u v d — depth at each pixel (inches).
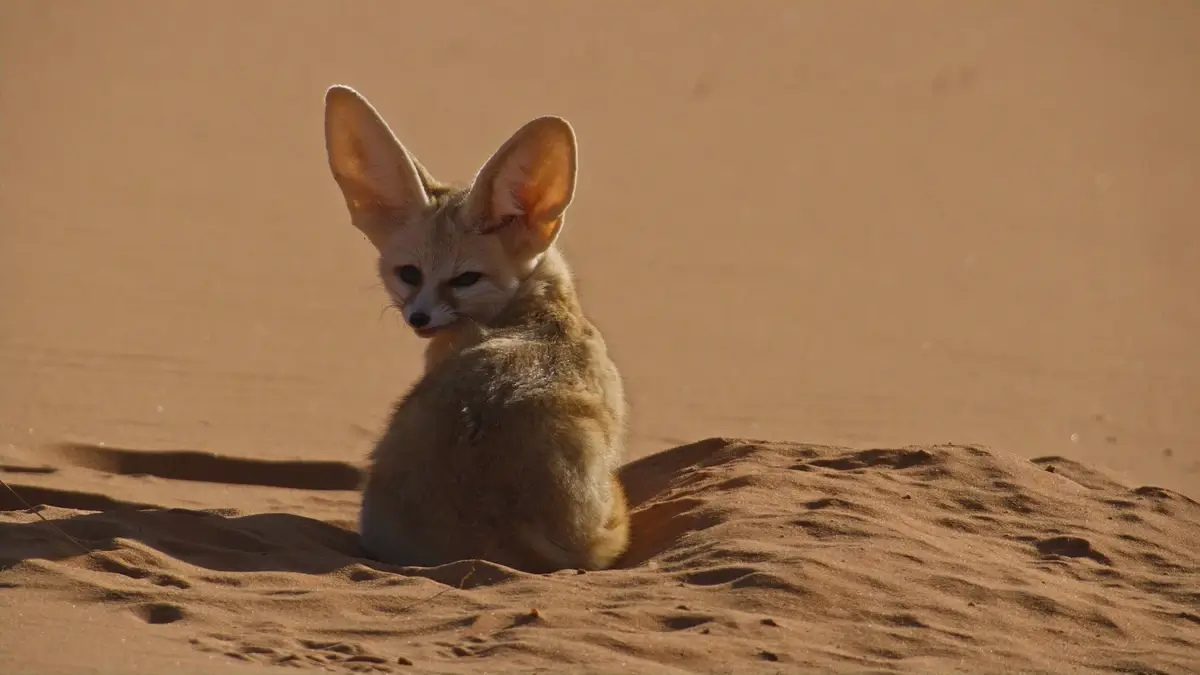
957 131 1429.6
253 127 1256.8
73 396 488.4
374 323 652.1
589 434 295.1
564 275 336.5
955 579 271.7
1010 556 301.7
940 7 2409.0
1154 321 751.1
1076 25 2277.3
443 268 319.9
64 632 224.8
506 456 287.0
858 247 906.1
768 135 1357.0
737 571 268.8
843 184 1137.4
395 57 1745.8
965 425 535.5
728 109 1491.1
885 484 346.6
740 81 1679.4
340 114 330.0
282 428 469.1
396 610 248.2
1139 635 257.1
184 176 1012.5
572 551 291.1
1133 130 1486.2
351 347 604.1
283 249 802.2
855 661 231.0
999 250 921.5
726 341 653.9
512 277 323.9
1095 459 494.0
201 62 1609.3
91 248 756.6
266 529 303.4
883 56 1924.2
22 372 515.2
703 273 802.8
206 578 262.1
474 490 286.4
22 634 222.5
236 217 884.6
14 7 1879.9
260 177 1037.2
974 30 2181.3
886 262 864.9
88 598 244.5
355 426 478.9
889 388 587.2
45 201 875.4
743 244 893.2
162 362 548.7
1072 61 1941.4
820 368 614.5
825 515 307.4
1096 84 1766.7
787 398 560.1
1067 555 307.0
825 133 1380.4
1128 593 282.4
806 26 2164.1
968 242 940.0
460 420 290.2
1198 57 2014.0
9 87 1339.8
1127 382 621.6
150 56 1625.2
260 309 658.8
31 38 1664.6
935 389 590.6
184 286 690.2
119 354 553.6
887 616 252.7
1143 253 938.1
